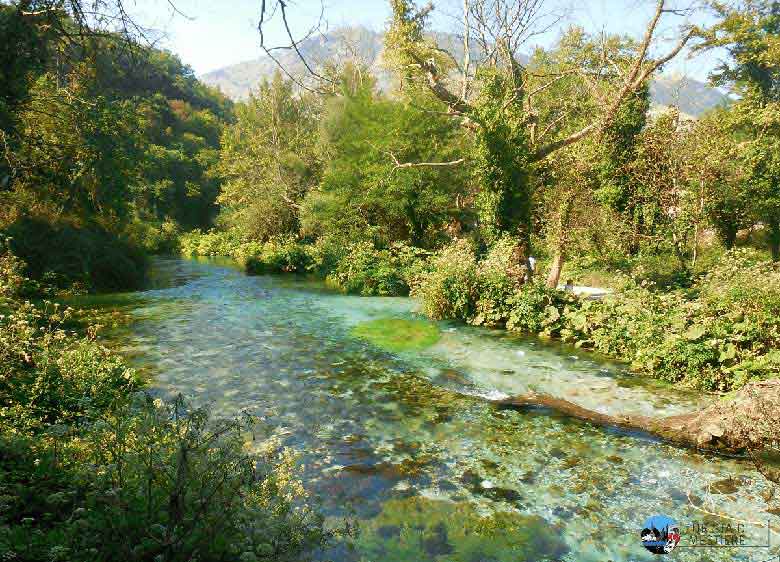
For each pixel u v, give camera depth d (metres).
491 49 18.66
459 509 4.97
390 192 26.36
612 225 21.81
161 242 44.53
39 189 17.38
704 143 21.89
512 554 4.29
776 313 8.93
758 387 6.42
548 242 18.59
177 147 63.72
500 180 16.78
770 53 23.94
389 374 9.33
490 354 10.66
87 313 14.24
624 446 6.44
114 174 19.34
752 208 23.58
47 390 5.90
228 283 22.38
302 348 11.10
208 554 3.26
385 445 6.41
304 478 5.50
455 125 27.06
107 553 3.12
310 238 34.72
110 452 3.59
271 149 50.09
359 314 15.02
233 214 48.38
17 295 13.04
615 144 23.03
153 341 11.55
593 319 11.34
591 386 8.66
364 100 30.00
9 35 6.46
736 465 5.93
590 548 4.39
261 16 3.71
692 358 8.66
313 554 4.08
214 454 3.70
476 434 6.78
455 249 15.13
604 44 18.11
